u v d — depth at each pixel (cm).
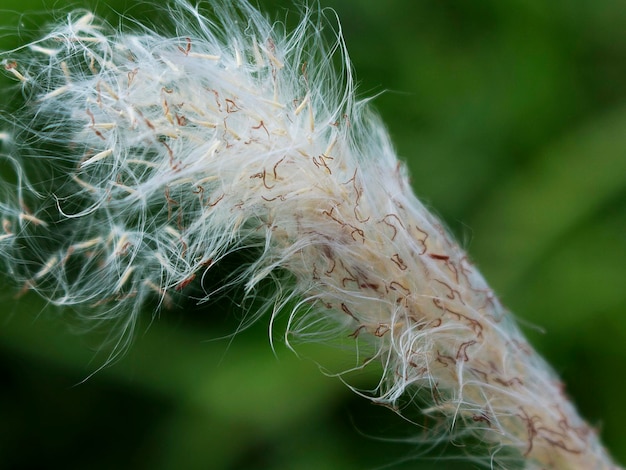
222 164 12
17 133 13
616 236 17
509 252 17
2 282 16
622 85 19
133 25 13
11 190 14
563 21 19
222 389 17
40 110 13
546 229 17
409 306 13
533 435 13
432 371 13
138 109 12
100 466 17
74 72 13
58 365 17
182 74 12
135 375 17
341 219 12
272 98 13
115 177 13
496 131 18
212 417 17
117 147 12
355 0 18
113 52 13
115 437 17
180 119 12
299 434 17
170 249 13
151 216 13
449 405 13
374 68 18
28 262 14
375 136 14
